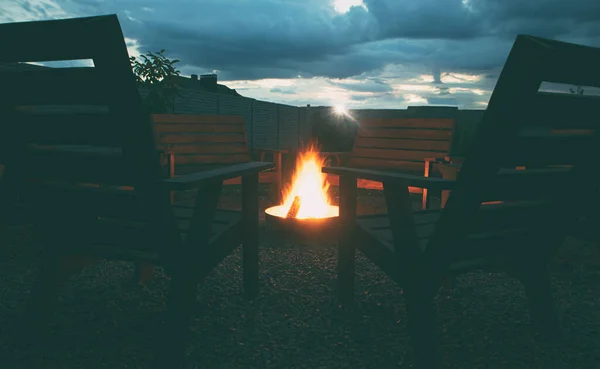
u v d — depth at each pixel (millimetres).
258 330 2020
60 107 1604
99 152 1553
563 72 1358
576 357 1797
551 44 1302
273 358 1779
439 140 4500
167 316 1695
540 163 1576
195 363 1727
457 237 1593
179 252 1671
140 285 2498
